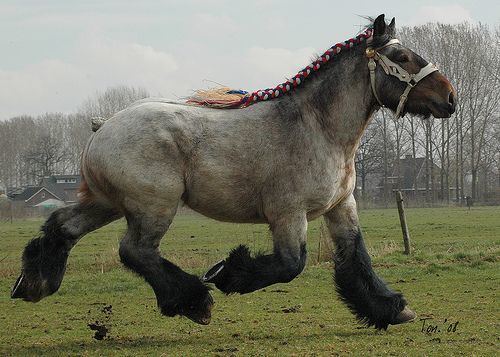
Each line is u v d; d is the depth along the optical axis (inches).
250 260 323.3
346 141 333.7
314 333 341.1
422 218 1378.0
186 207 334.3
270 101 332.5
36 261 332.5
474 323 352.2
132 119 322.0
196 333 347.3
